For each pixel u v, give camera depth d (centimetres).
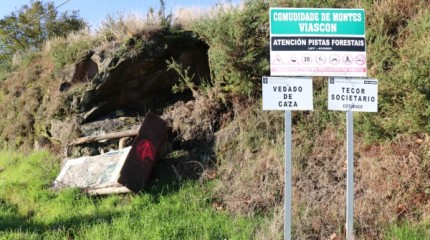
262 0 904
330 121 775
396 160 655
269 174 747
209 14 1108
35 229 728
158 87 1066
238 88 880
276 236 596
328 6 877
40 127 1231
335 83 554
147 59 1027
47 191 900
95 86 1048
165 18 1077
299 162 734
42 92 1297
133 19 1109
